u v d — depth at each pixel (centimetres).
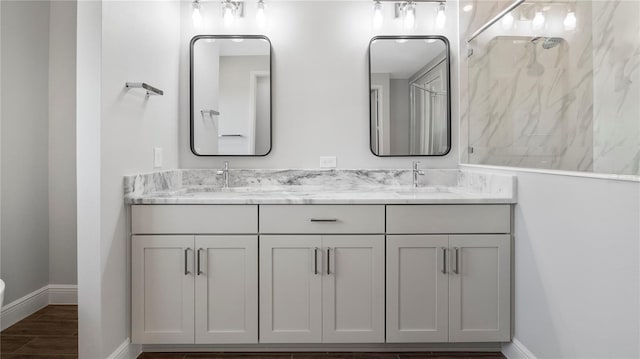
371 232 210
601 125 137
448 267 209
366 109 273
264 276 209
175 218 209
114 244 193
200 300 209
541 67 175
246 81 272
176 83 268
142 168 221
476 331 210
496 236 208
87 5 178
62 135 283
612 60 131
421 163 275
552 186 171
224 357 212
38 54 271
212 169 271
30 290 268
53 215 285
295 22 273
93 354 180
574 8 150
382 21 273
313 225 210
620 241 131
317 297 210
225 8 270
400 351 218
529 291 193
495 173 224
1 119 242
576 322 156
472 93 253
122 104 198
